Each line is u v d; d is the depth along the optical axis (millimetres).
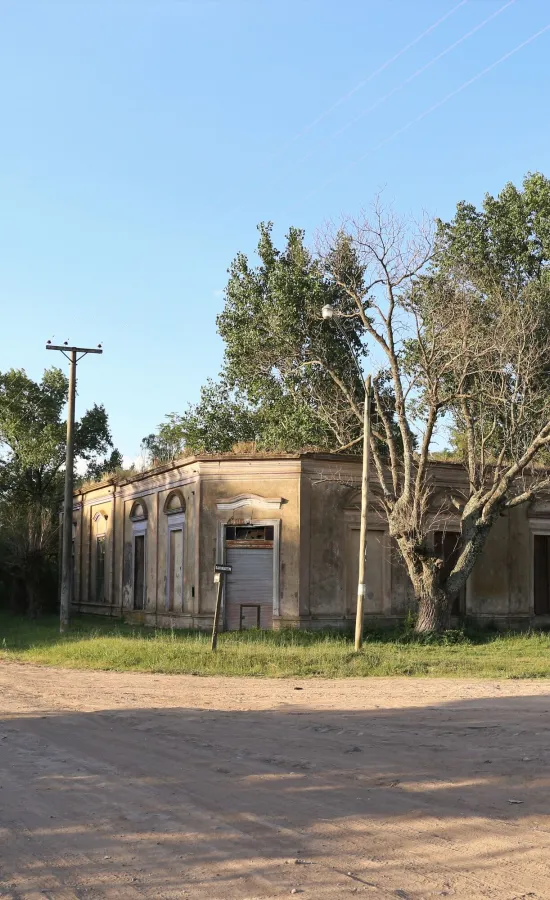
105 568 41281
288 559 28156
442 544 27734
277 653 22047
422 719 12758
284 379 34500
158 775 9344
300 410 34594
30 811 7941
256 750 10625
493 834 6957
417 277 26422
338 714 13422
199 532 29344
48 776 9406
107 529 41062
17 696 16375
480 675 19047
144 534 35656
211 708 14375
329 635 26344
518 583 31484
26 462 51562
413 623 27578
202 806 7992
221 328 36812
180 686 17609
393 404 32500
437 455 35562
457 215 34062
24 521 44031
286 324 33375
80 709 14508
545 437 25391
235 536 29141
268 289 35781
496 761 9711
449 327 25312
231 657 21484
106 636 28781
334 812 7695
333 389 32812
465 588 30578
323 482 28641
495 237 33938
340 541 28703
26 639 30391
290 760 9984
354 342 34156
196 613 29250
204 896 5707
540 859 6332
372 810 7738
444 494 30203
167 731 12133
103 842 6953
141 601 36656
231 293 36594
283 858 6449
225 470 29188
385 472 29453
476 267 30312
